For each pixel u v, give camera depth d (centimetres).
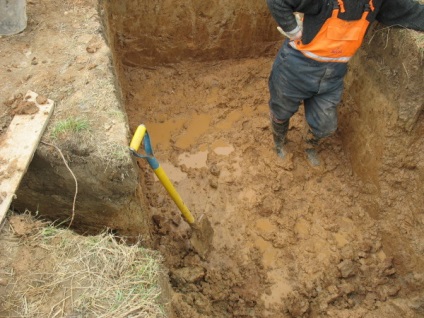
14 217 214
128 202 262
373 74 317
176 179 378
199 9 407
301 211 356
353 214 354
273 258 337
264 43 444
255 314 312
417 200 313
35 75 265
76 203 255
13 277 195
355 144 359
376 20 289
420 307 304
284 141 378
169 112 420
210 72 445
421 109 289
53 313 185
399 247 325
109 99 251
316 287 321
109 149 228
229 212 358
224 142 397
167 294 229
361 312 309
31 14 300
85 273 198
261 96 423
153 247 330
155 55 439
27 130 231
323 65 284
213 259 336
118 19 404
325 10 256
